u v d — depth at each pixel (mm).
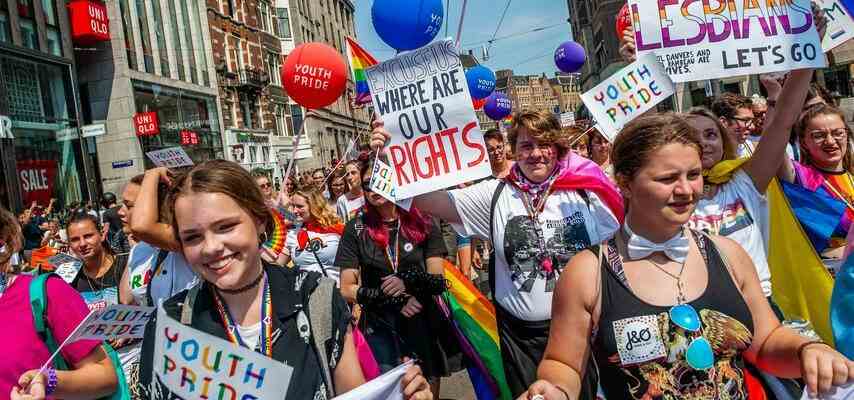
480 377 3918
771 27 3570
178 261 3143
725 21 3668
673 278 1925
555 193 3408
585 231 3330
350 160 7047
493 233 3461
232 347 1796
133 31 23281
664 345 1860
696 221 2967
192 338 1828
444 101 3756
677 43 3809
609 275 1953
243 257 1857
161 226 2879
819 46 3467
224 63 30062
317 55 4527
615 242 2018
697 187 1899
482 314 3959
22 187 16703
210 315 1914
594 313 1956
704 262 1952
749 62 3617
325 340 1878
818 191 3562
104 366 2383
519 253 3342
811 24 3482
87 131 19469
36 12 18250
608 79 4004
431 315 3992
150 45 24422
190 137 26078
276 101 36375
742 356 2002
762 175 2963
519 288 3328
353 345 1947
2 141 15977
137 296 3457
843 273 2312
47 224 12328
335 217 5316
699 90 25250
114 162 22156
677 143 1868
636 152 1906
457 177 3717
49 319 2318
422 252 4133
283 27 40188
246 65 33031
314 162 39781
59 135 18641
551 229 3344
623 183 1993
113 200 15719
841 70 23922
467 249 5930
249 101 33062
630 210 1984
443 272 4055
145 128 21734
